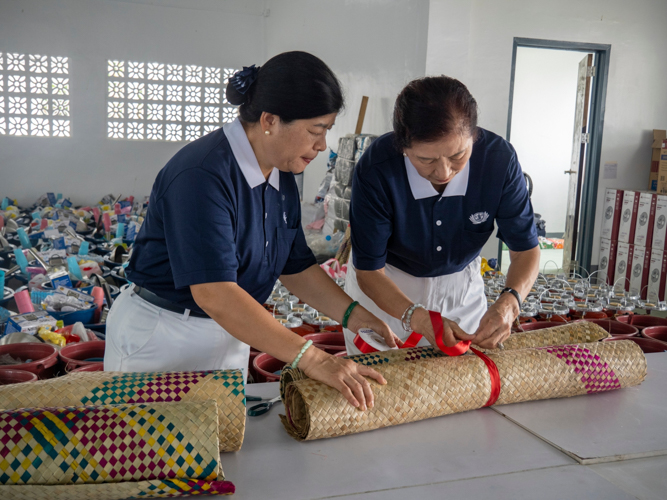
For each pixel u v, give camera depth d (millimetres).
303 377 1234
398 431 1222
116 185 8664
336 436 1191
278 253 1396
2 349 2244
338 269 3322
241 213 1242
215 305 1153
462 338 1371
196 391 1115
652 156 5754
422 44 4633
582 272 5938
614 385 1412
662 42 5609
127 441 963
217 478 974
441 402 1251
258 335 1162
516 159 1605
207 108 8828
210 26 8625
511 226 1661
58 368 2223
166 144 8734
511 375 1321
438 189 1593
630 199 5500
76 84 8281
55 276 3178
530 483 1028
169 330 1320
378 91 5445
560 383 1357
